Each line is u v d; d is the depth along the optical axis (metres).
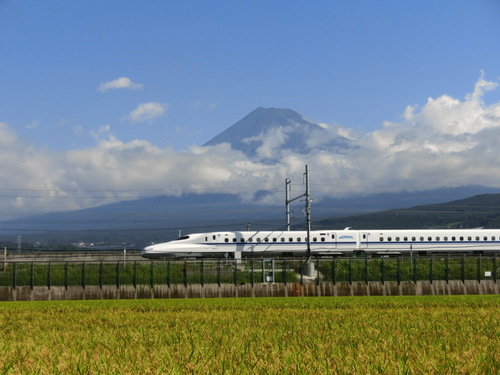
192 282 70.19
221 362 23.56
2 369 23.12
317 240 99.31
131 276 69.69
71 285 68.81
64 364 23.17
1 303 61.84
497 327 34.50
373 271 71.81
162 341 30.03
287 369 22.20
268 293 70.38
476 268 72.75
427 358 23.86
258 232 100.38
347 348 26.59
